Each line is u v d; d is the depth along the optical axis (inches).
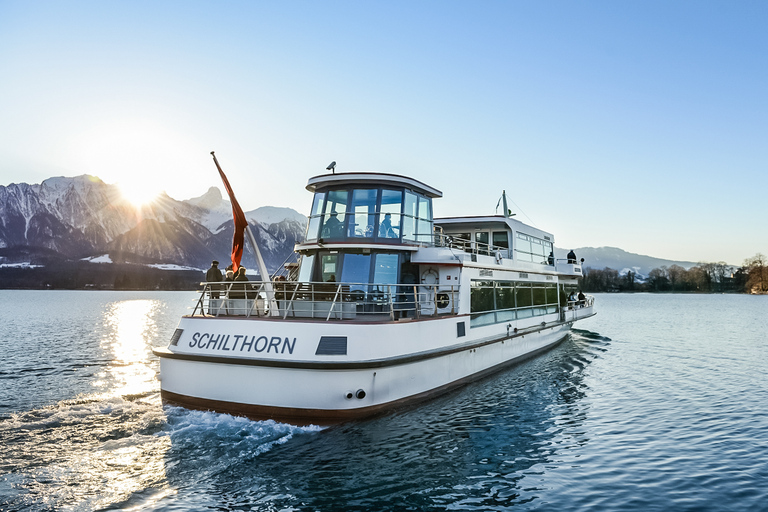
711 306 4532.5
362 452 508.4
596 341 1541.6
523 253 1114.7
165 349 673.6
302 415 576.1
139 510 376.5
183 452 494.9
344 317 698.2
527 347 1088.2
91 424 577.9
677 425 622.5
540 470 473.7
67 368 1025.5
